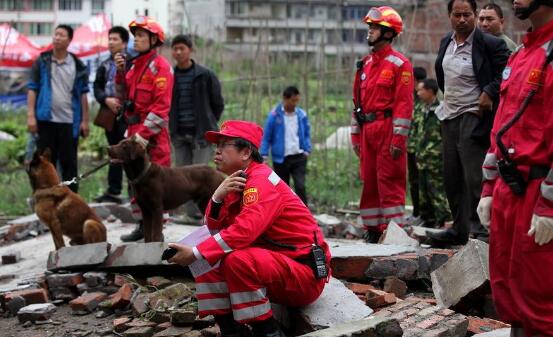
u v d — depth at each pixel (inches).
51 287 257.1
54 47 392.2
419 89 354.9
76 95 397.1
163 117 310.2
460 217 281.9
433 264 240.8
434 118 350.3
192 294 232.2
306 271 185.3
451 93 271.6
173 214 413.4
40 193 293.3
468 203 280.7
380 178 291.7
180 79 376.2
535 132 154.9
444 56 274.7
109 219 395.5
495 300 164.7
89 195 490.0
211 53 741.9
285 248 186.4
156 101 311.3
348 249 252.2
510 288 159.2
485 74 265.3
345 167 540.7
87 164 605.3
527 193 155.3
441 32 640.4
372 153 295.0
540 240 150.5
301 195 424.5
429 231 292.2
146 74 313.7
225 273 179.5
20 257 327.3
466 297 214.5
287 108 420.2
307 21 546.3
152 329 216.4
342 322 189.2
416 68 384.8
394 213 291.4
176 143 381.1
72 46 815.1
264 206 181.2
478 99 266.2
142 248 253.6
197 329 213.2
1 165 637.9
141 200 288.2
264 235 187.9
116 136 403.2
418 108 363.3
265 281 180.1
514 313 161.5
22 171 604.1
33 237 375.9
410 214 409.7
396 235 273.0
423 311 202.2
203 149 377.7
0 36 839.7
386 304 210.5
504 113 162.9
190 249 176.6
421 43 650.2
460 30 267.1
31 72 394.3
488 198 168.9
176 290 232.8
